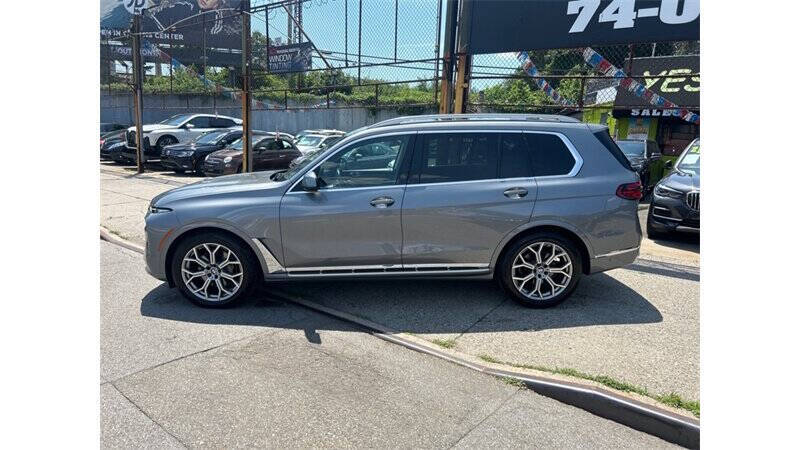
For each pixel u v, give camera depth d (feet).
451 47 24.72
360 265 15.29
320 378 11.50
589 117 61.21
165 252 15.33
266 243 15.15
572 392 10.68
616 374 11.46
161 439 9.29
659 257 21.75
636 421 10.00
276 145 52.49
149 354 12.51
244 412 10.16
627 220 15.35
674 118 56.39
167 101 96.27
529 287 15.78
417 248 15.16
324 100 91.45
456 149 15.33
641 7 20.98
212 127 65.00
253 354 12.61
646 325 14.34
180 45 104.42
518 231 15.15
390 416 10.11
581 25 22.16
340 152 15.31
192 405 10.37
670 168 28.17
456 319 14.84
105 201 34.91
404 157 15.29
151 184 44.52
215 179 17.69
